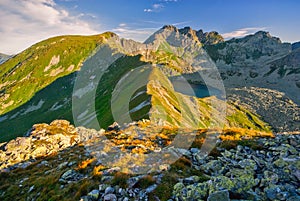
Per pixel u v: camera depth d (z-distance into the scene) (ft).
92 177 49.65
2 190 62.34
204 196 37.19
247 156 54.39
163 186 42.75
